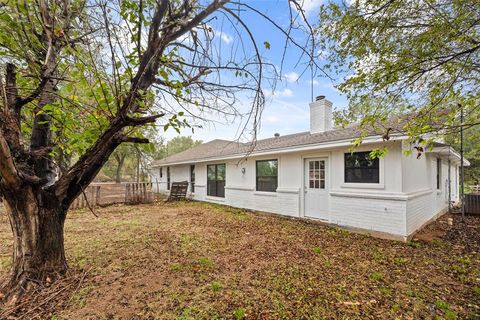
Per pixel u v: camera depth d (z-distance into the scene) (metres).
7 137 2.90
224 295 3.27
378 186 6.25
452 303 3.14
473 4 3.34
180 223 7.76
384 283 3.65
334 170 7.34
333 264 4.35
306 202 8.36
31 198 3.16
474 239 6.04
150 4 2.39
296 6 2.26
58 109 2.78
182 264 4.29
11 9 2.60
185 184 14.33
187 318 2.77
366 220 6.45
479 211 9.46
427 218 7.71
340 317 2.82
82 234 6.26
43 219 3.29
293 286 3.53
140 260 4.43
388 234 6.00
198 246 5.33
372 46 4.03
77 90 2.93
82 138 2.98
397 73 3.94
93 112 2.78
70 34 2.81
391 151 6.02
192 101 2.99
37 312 2.83
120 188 19.64
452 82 3.81
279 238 6.03
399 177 5.88
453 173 13.29
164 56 2.88
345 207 6.97
